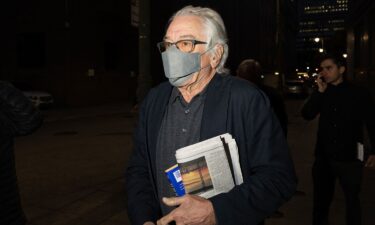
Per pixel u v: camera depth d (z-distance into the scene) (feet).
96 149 30.07
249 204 4.59
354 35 63.52
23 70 75.46
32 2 73.51
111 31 83.25
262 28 194.80
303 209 14.99
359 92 10.54
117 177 21.06
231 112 5.10
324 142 11.07
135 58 92.94
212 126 5.07
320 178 11.48
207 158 4.75
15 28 75.61
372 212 14.46
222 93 5.18
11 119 6.47
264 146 4.99
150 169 5.68
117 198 17.10
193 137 5.21
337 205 15.38
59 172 22.47
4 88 6.45
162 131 5.51
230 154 4.88
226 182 4.83
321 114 11.19
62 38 72.13
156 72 102.94
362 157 10.66
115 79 85.66
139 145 6.01
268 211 4.73
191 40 5.11
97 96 79.87
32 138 36.06
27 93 64.39
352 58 65.00
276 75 79.15
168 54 5.10
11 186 6.37
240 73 12.35
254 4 186.70
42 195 17.76
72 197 17.39
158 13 104.42
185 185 4.72
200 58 5.17
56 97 73.56
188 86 5.37
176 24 5.21
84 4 74.95
